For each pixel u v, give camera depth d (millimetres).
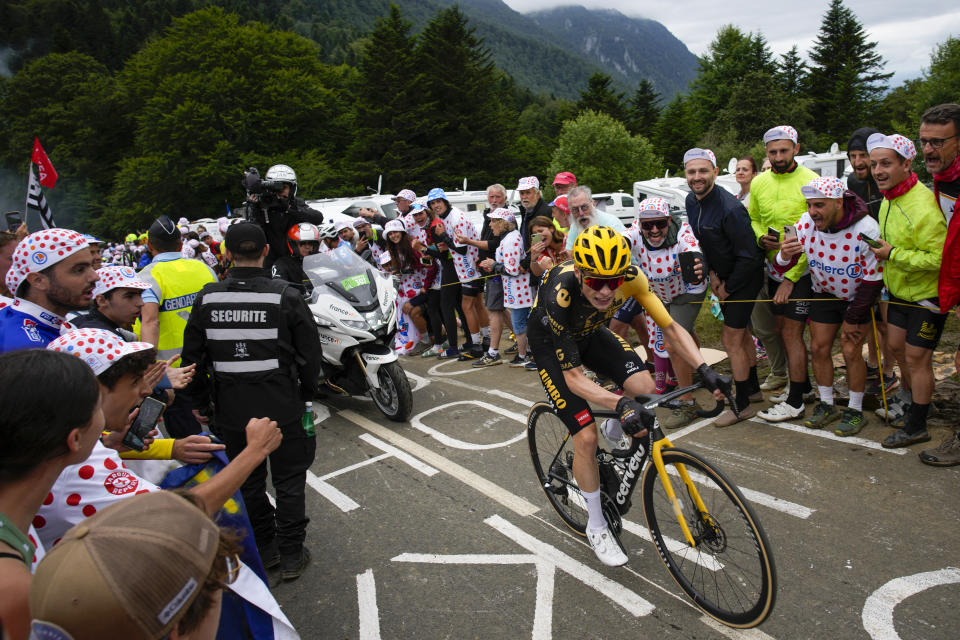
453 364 6980
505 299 6277
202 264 3994
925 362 3613
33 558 1278
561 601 2775
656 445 2697
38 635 837
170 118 39062
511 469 4152
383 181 45031
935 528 2979
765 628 2477
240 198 40781
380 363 5035
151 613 838
